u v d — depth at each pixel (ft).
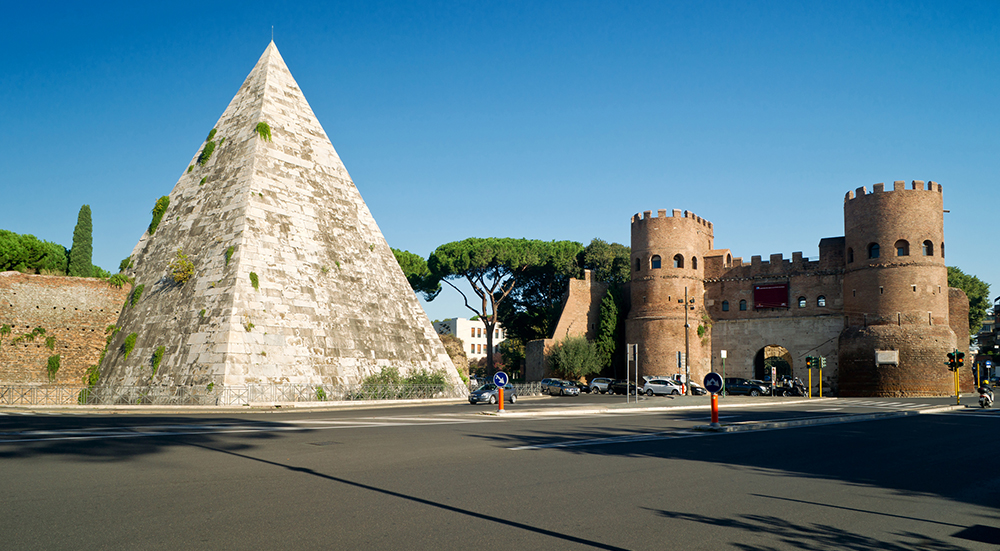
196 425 68.90
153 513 28.19
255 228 124.26
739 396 179.83
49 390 118.73
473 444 54.60
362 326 134.51
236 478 36.76
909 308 186.09
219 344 112.16
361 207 148.46
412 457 46.32
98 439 53.47
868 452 54.49
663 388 181.16
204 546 23.45
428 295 264.11
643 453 51.26
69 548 23.03
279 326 119.75
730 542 25.53
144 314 127.65
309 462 43.06
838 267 211.00
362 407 113.09
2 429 61.67
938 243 189.06
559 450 51.93
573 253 262.67
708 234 245.45
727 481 39.06
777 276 222.07
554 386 197.26
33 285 126.31
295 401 115.85
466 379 170.71
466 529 26.50
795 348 215.92
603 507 31.22
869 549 25.09
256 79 145.18
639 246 231.09
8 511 28.35
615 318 236.84
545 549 23.95
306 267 129.49
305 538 24.70
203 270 123.65
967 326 204.33
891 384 183.83
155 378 116.67
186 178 143.84
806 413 104.78
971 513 31.73
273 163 134.10
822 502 33.55
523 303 274.16
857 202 199.21
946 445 60.70
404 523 27.30
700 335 225.15
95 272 216.54
